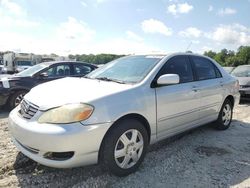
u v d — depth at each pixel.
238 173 3.79
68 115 3.14
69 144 3.07
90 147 3.21
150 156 4.31
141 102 3.72
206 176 3.67
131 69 4.37
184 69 4.71
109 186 3.36
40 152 3.21
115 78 4.26
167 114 4.14
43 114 3.25
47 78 8.20
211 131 5.74
